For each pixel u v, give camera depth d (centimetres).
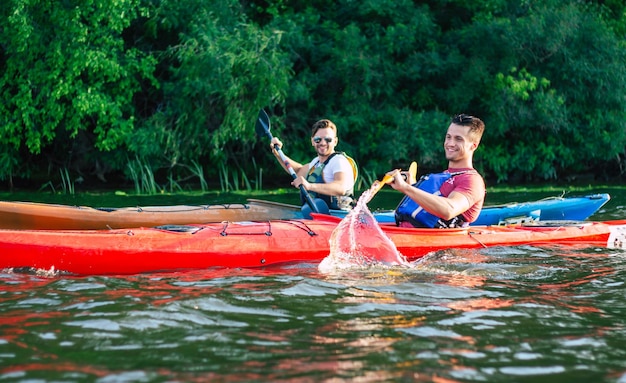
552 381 243
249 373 247
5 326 297
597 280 394
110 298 341
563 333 296
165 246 412
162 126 1132
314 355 266
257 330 295
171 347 274
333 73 1256
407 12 1325
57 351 268
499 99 1268
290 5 1350
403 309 328
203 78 1102
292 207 587
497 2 1342
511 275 404
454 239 467
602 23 1321
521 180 1370
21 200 919
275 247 431
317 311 323
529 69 1326
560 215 639
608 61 1316
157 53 1198
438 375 247
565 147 1348
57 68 1046
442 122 1262
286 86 1148
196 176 1258
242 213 573
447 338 287
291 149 1274
